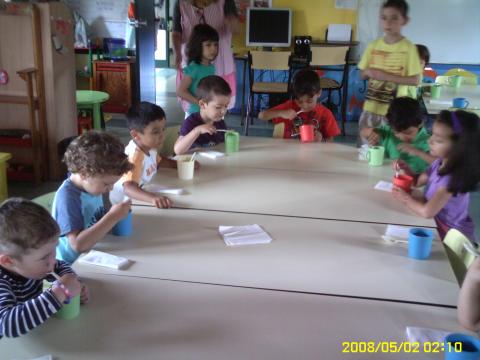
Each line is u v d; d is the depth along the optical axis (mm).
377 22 6711
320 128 3221
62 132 4656
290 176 2346
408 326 1202
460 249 1685
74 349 1104
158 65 11539
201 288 1353
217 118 2826
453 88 4738
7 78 4480
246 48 6996
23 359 1070
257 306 1273
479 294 1197
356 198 2072
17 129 4578
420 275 1451
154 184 2189
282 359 1081
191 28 4480
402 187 2143
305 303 1291
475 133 1916
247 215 1865
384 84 3688
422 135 2752
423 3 6602
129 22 6965
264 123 6895
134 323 1197
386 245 1641
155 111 2186
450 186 1900
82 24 7219
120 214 1598
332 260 1528
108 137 1666
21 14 4191
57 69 4406
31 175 4445
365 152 2643
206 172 2379
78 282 1215
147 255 1539
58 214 1591
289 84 6254
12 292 1227
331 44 6688
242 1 6785
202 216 1851
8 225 1170
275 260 1520
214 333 1164
